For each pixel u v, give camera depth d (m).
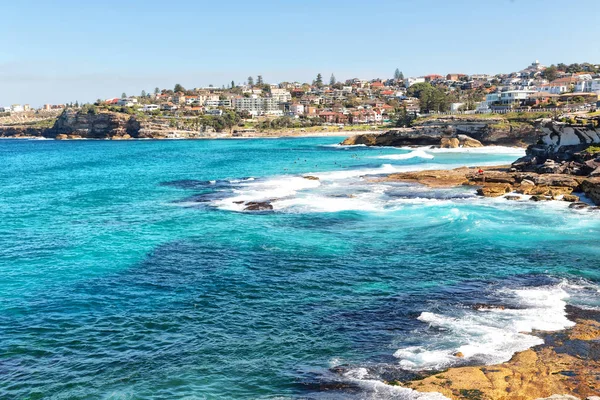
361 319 24.55
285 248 36.81
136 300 27.70
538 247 35.41
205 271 32.22
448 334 22.31
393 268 32.03
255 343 22.44
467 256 33.88
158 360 21.19
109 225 45.41
